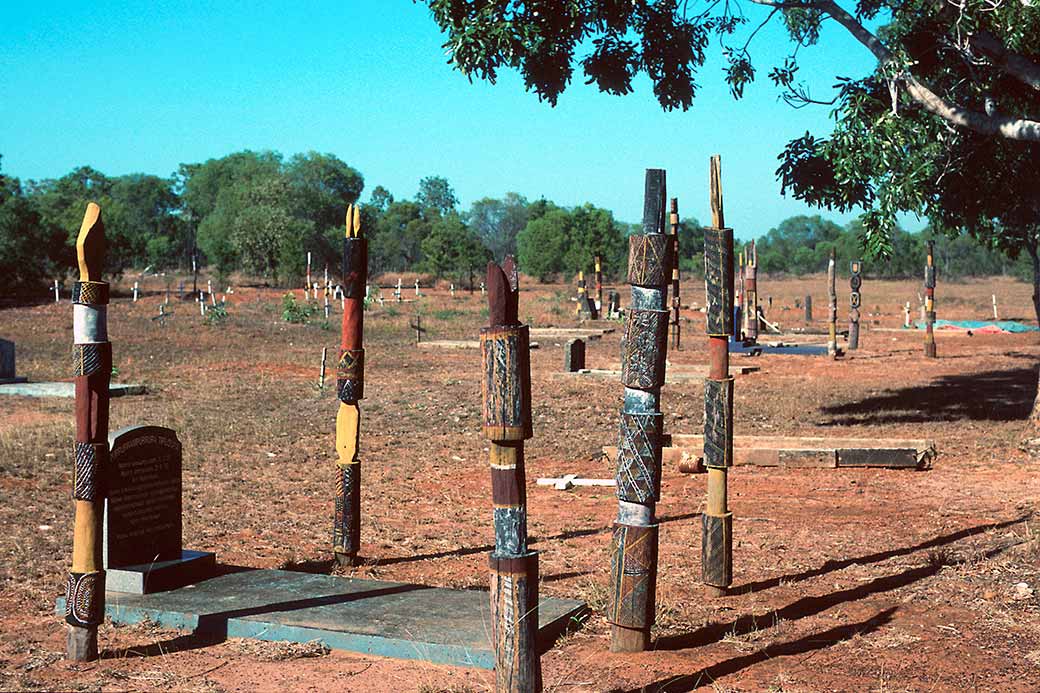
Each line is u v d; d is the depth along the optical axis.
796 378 24.47
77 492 6.16
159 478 7.79
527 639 5.03
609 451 14.46
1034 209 17.27
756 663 6.25
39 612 7.29
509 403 4.96
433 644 6.33
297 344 31.81
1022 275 87.12
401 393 20.92
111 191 133.12
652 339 6.24
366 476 13.22
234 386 21.53
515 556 5.01
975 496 11.77
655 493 6.39
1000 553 8.91
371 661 6.34
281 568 8.73
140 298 53.00
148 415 17.12
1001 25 13.39
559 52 15.64
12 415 17.17
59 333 33.75
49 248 55.22
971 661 6.26
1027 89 15.42
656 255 6.14
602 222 85.00
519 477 5.02
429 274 87.12
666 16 15.91
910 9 14.98
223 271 75.62
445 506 11.59
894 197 14.20
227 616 6.87
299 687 5.84
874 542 9.61
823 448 14.45
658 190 6.12
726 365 7.80
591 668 6.17
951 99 15.25
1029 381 23.58
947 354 30.75
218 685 5.85
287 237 71.12
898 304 60.09
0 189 56.84
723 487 7.86
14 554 8.76
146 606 7.07
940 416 18.25
